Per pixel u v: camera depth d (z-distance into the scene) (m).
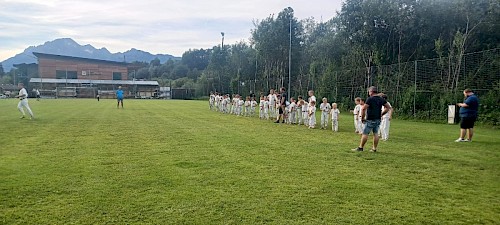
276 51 49.75
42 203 4.84
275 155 8.59
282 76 45.78
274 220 4.32
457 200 5.16
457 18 27.50
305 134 13.21
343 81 29.73
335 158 8.33
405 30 29.27
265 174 6.57
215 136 12.06
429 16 28.59
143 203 4.86
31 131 12.74
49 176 6.24
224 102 26.69
